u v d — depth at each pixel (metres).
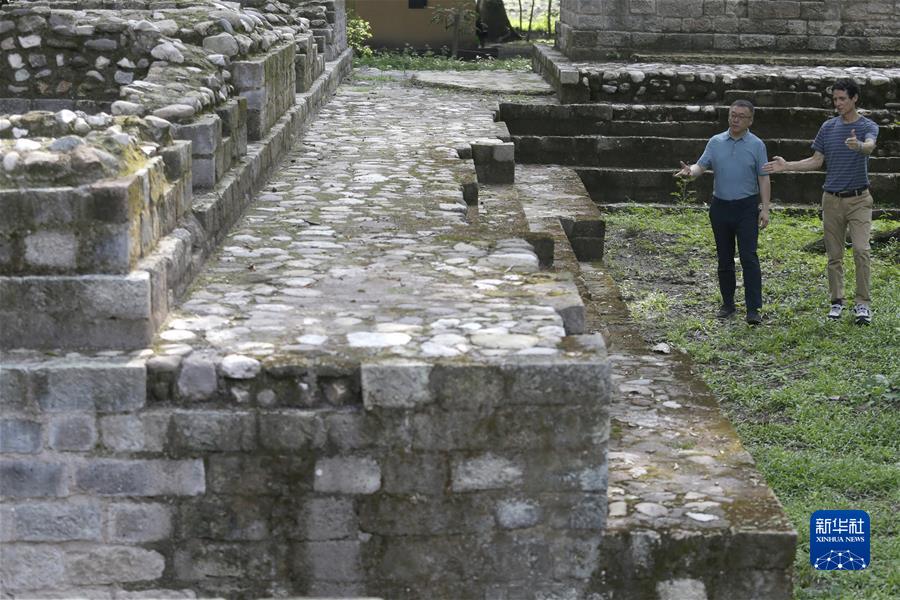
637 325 9.09
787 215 13.37
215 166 7.34
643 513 5.32
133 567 5.13
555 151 14.02
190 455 5.04
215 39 9.02
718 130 14.24
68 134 5.89
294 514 5.09
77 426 5.00
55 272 5.15
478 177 11.40
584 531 5.12
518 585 5.16
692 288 10.73
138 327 5.18
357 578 5.14
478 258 6.91
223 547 5.12
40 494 5.06
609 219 13.00
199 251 6.54
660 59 15.84
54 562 5.12
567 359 5.01
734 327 9.58
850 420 7.68
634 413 6.76
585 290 8.68
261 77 9.13
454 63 19.42
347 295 6.08
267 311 5.78
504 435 5.01
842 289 9.60
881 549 6.04
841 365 8.62
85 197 5.11
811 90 14.42
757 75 14.52
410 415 4.99
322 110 13.60
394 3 24.36
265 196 8.59
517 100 15.07
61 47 8.62
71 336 5.18
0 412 4.98
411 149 10.91
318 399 5.04
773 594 5.20
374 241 7.29
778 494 6.62
